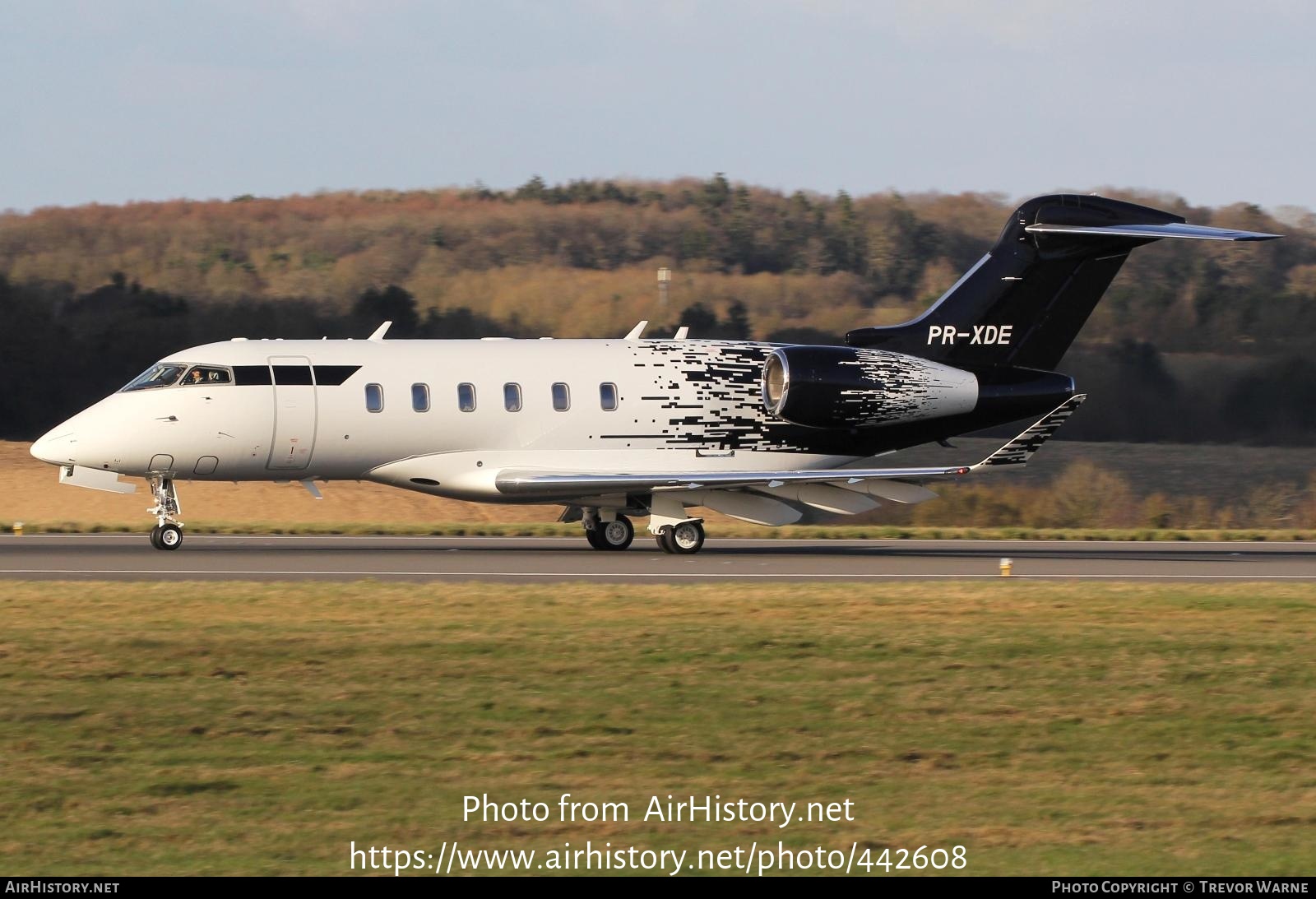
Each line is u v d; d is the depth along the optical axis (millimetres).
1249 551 111625
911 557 101062
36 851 35625
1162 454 191875
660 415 101375
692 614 66812
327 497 148875
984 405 106500
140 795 39875
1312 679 55812
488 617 65312
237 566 87000
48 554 92812
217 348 95938
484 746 44812
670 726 47344
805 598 72500
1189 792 41625
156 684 51719
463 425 97812
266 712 48031
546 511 153750
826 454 105375
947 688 53156
